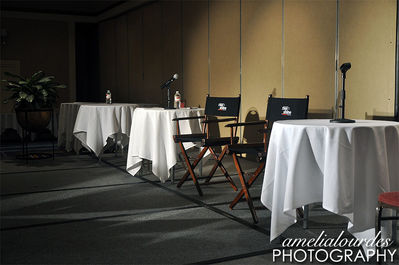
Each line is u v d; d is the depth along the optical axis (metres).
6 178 4.94
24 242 2.76
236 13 6.18
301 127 2.56
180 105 5.45
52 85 6.61
